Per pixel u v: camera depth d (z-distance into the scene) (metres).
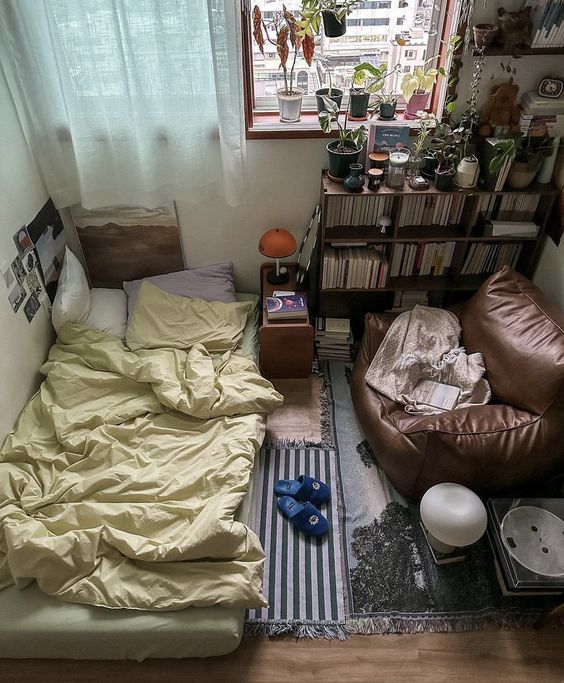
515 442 2.01
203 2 2.08
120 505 1.89
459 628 1.86
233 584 1.70
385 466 2.23
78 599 1.68
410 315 2.64
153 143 2.41
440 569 2.00
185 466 2.06
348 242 2.62
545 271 2.64
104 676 1.77
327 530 2.13
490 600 1.91
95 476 1.97
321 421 2.58
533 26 2.15
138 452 2.10
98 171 2.47
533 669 1.77
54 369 2.37
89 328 2.60
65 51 2.11
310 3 2.14
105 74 2.20
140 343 2.59
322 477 2.33
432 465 2.05
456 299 3.02
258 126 2.53
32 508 1.88
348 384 2.78
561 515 1.98
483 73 2.35
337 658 1.80
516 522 1.96
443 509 1.88
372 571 2.00
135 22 2.09
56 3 2.00
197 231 2.84
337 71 2.55
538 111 2.34
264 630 1.85
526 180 2.40
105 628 1.64
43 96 2.25
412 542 2.09
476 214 2.52
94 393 2.33
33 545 1.70
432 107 2.55
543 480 2.11
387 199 2.60
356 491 2.28
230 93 2.26
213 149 2.52
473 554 2.04
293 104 2.47
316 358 2.92
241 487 1.95
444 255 2.75
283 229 2.78
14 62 2.14
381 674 1.76
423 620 1.87
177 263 2.96
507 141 2.25
